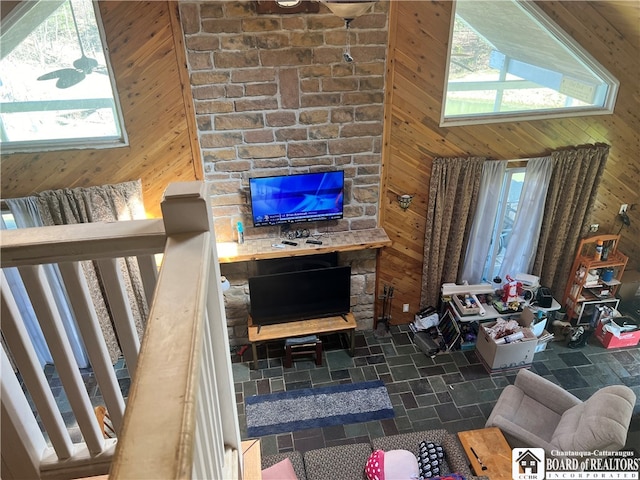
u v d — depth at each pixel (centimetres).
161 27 399
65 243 116
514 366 521
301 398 491
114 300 129
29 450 142
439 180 500
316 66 434
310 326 518
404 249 544
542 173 511
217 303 132
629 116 502
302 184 477
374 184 503
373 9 416
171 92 427
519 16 441
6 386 133
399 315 587
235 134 454
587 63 473
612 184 542
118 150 442
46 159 433
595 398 379
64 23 388
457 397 492
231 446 157
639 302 587
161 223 120
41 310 126
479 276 570
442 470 364
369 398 490
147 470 57
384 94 457
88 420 144
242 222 500
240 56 419
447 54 446
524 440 381
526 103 491
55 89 413
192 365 72
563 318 582
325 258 524
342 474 360
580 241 559
